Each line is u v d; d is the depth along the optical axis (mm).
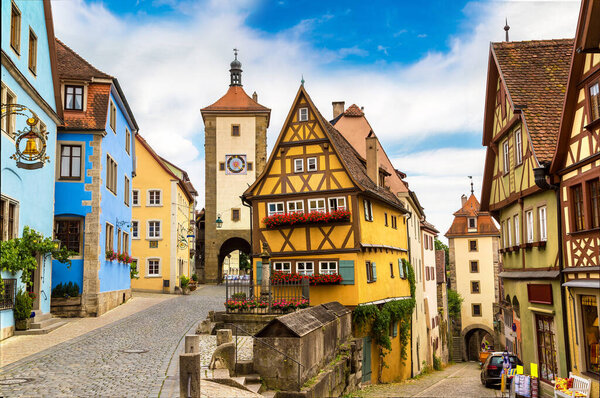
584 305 14273
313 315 15805
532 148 16188
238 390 11555
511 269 20016
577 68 14281
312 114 24609
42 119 18719
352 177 23406
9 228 16266
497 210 21734
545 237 16625
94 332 17234
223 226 51844
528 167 17125
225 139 52625
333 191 23750
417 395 20641
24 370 11289
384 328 25047
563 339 15180
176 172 50438
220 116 52781
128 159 29438
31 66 18109
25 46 17359
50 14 19328
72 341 15289
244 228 51906
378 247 25875
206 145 52562
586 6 13375
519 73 18297
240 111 52625
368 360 23672
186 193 48750
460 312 53375
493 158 21516
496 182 21125
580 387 13922
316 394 13398
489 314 52812
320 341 15234
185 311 24812
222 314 19469
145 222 41438
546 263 16297
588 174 13680
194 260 55375
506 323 22484
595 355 13758
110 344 14938
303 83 24859
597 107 13469
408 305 29531
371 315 23719
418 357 33594
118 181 26453
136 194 41688
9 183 15922
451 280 54156
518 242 19016
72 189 22156
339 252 23375
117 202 26250
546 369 16703
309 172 24406
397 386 24141
